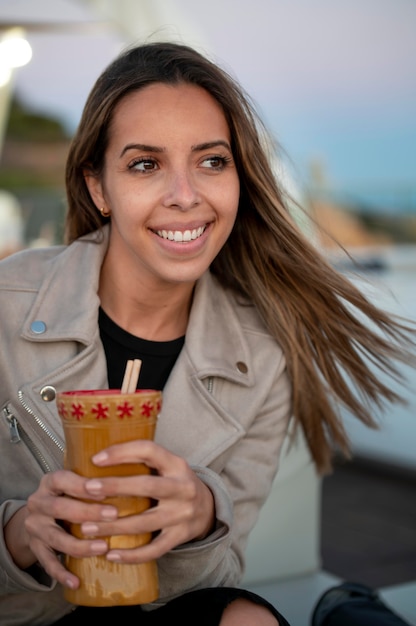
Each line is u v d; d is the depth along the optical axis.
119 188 1.57
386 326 1.92
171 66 1.59
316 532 2.47
